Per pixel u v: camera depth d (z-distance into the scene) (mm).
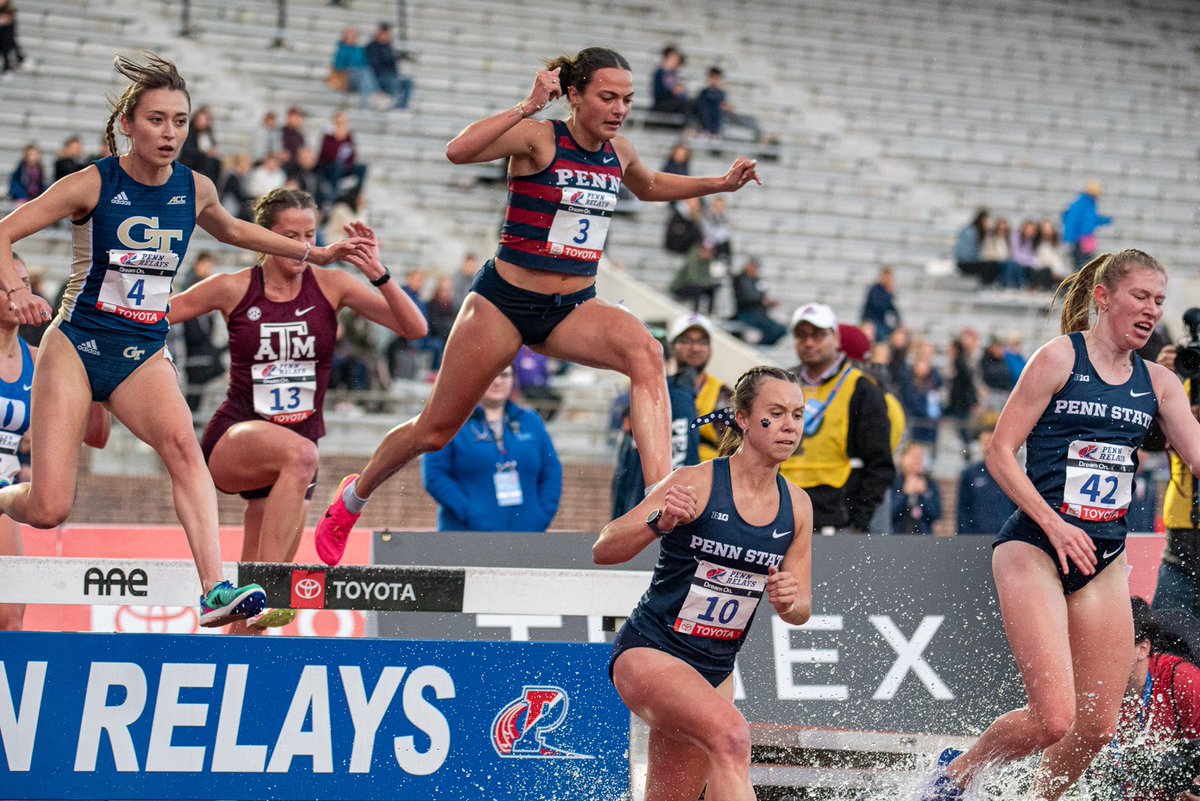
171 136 15617
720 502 15109
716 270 53125
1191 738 18547
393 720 17547
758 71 71000
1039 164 70188
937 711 20297
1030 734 16375
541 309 16484
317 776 17312
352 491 18656
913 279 60594
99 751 16953
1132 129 74375
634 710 15305
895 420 24031
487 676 17828
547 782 17750
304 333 19797
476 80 64438
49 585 16938
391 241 54062
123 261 16047
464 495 23719
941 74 74125
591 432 38469
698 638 15375
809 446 23109
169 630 24938
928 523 33719
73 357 16219
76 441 16219
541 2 70312
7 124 54281
